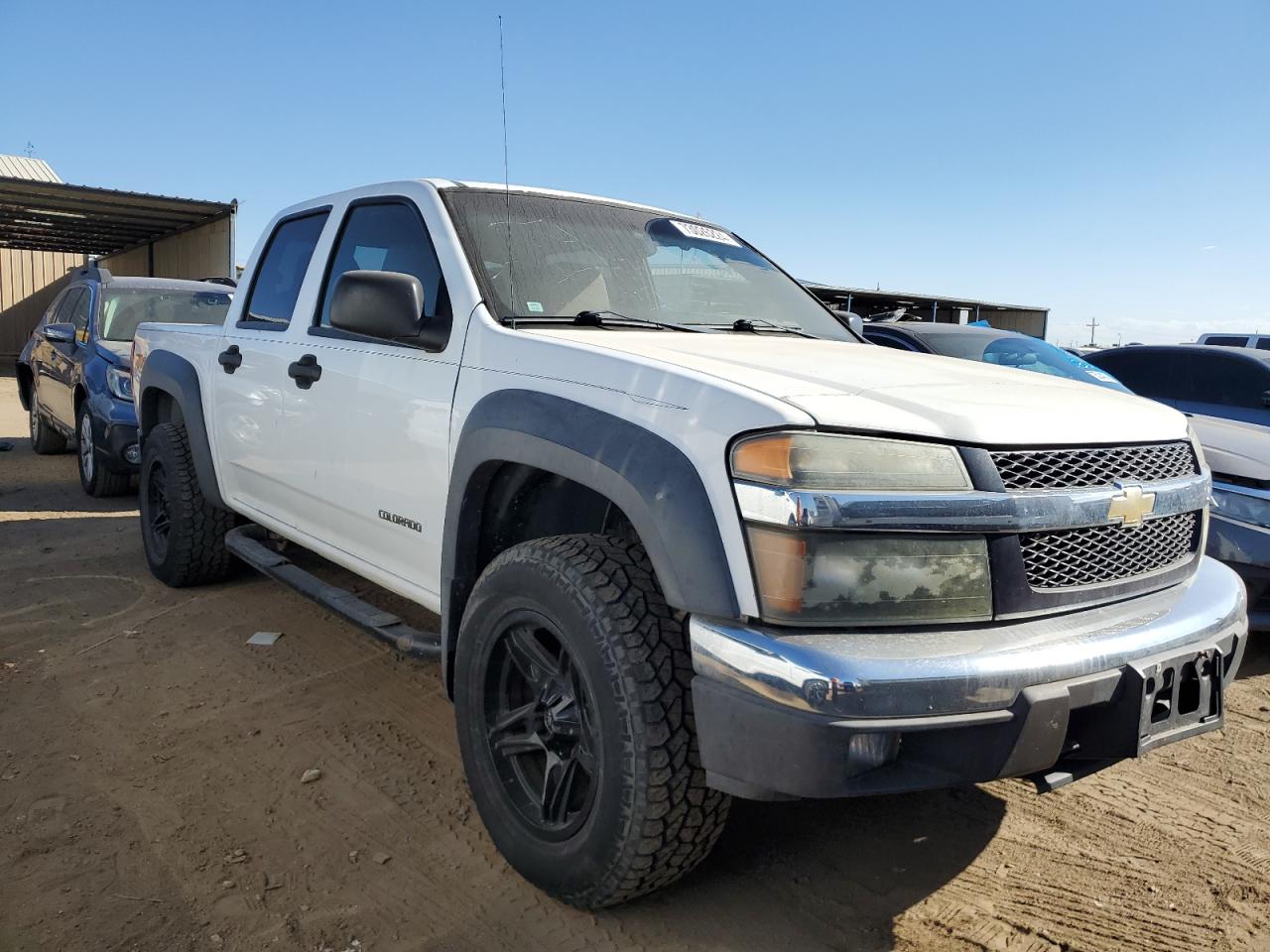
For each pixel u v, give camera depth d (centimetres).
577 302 300
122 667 378
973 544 201
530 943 220
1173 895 249
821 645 186
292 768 301
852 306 2566
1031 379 271
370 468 314
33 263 2428
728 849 265
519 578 233
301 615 446
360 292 283
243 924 223
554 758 234
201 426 439
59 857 247
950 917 237
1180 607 229
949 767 191
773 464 192
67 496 739
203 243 1905
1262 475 433
